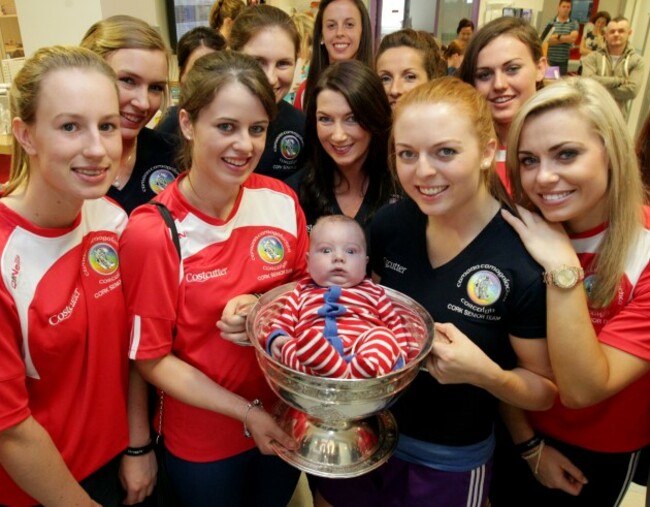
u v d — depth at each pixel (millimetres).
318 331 1057
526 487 1449
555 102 1025
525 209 1139
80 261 1081
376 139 1721
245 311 1145
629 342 1078
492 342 1138
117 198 1592
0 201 998
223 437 1289
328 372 1017
